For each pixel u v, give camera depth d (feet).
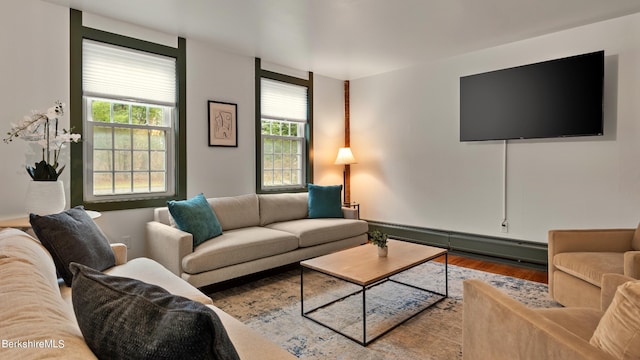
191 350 2.16
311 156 16.85
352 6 9.88
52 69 9.70
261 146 14.94
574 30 11.55
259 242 10.33
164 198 11.96
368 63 15.34
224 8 10.00
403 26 11.32
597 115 10.94
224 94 13.48
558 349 3.38
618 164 10.86
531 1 9.62
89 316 2.64
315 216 14.28
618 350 3.19
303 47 13.28
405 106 16.07
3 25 8.98
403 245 10.12
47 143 8.52
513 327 3.95
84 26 10.20
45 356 1.97
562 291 8.34
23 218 8.14
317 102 17.07
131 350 2.30
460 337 7.32
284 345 7.02
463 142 14.23
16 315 2.46
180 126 12.26
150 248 10.66
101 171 10.89
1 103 8.96
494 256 13.05
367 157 17.60
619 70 10.79
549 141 12.14
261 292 9.98
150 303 2.54
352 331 7.59
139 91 11.43
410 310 8.66
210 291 10.07
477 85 13.53
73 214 6.94
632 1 9.66
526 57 12.57
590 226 11.39
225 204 12.05
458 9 10.11
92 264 6.48
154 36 11.58
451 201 14.66
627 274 6.59
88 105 10.62
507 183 13.10
